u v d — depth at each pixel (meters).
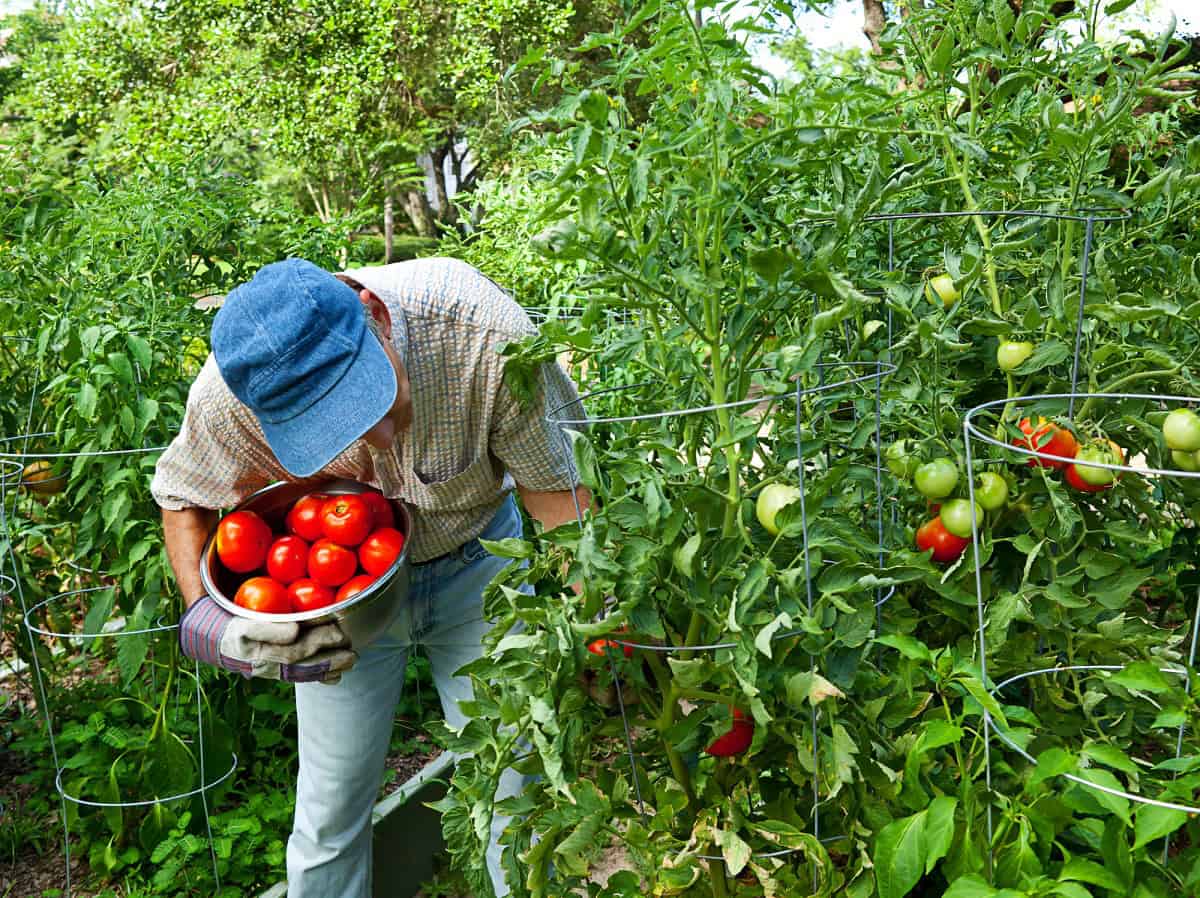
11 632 2.91
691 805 1.57
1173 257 2.09
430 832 2.77
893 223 2.00
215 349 1.59
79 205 3.15
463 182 20.48
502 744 1.48
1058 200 1.80
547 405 1.84
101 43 15.30
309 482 2.01
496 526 2.14
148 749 2.55
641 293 1.38
